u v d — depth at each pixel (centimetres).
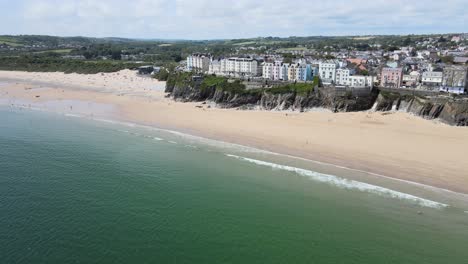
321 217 4900
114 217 4750
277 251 4162
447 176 6116
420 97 10688
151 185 5781
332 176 6178
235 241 4322
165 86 16588
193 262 3919
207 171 6400
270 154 7269
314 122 9894
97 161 6800
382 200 5338
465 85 11500
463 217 4872
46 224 4534
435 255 4134
